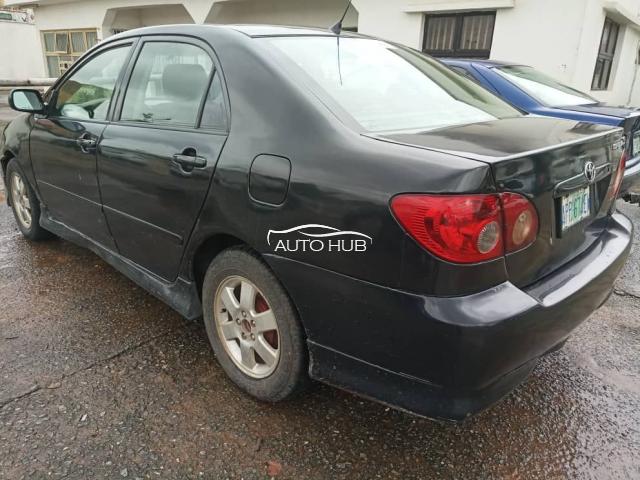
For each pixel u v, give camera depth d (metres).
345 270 1.75
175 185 2.33
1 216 4.90
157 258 2.64
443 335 1.58
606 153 2.17
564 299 1.82
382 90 2.26
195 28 2.51
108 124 2.84
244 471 1.95
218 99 2.26
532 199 1.71
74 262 3.79
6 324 2.91
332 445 2.09
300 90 2.00
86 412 2.23
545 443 2.13
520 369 1.84
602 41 9.39
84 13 15.59
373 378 1.83
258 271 2.09
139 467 1.95
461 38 8.86
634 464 2.03
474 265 1.58
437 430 2.19
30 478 1.88
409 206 1.59
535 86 5.18
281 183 1.90
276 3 12.19
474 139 1.85
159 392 2.37
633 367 2.67
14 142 3.80
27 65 21.77
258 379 2.27
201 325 2.96
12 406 2.25
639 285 3.67
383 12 9.48
